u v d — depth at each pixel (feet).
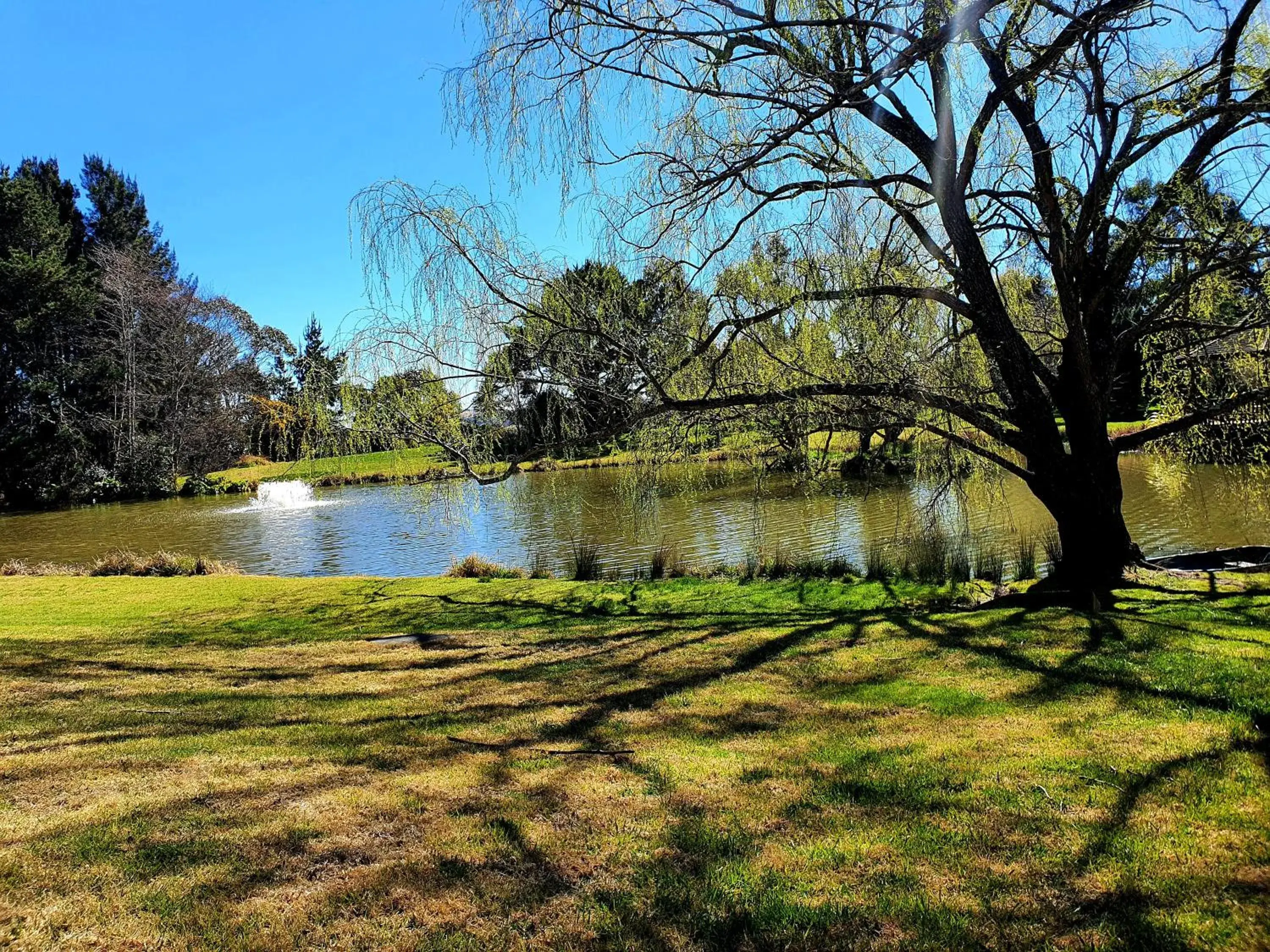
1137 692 15.17
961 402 26.86
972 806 10.78
